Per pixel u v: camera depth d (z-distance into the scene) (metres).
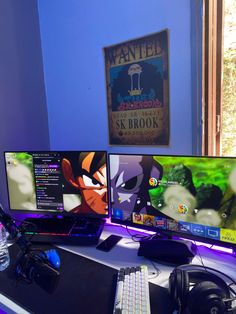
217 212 0.93
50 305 0.77
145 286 0.80
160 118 1.22
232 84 1.16
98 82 1.41
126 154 1.09
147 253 1.01
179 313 0.70
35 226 1.16
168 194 1.02
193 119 1.13
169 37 1.13
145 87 1.24
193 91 1.11
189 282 0.77
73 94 1.53
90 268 0.96
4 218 0.87
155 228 1.07
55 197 1.25
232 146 1.21
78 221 1.30
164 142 1.23
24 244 0.83
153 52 1.19
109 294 0.81
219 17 1.09
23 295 0.82
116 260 1.01
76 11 1.41
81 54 1.44
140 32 1.21
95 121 1.47
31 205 1.29
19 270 0.80
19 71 1.48
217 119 1.18
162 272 0.92
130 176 1.10
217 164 0.90
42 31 1.58
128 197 1.12
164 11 1.12
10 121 1.45
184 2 1.07
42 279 0.74
